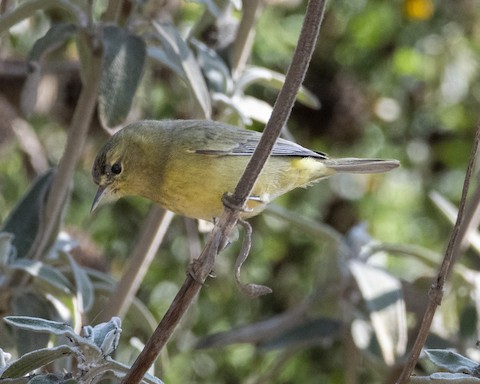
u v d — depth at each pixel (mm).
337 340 12523
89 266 11695
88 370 5992
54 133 13633
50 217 8695
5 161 13055
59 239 9305
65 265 9188
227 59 9398
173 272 13172
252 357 13195
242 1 9281
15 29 11359
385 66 14047
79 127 8398
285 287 13617
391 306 9203
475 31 13930
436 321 10500
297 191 14078
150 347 5316
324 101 13922
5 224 8797
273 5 13148
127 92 7738
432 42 13891
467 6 13867
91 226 13125
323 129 14055
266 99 13477
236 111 8797
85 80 8305
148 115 13031
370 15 13852
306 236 13703
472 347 9969
